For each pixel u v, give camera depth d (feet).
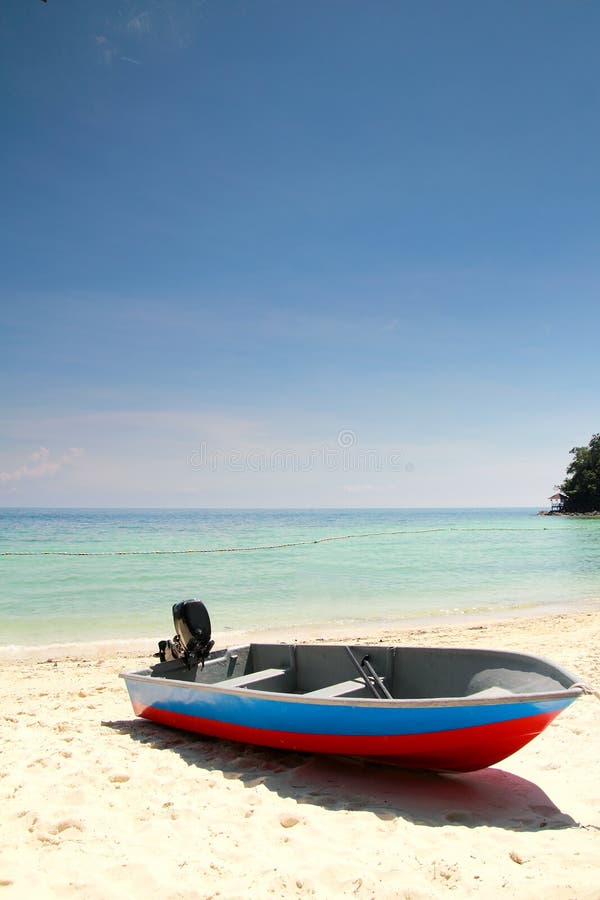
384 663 22.57
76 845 14.33
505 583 73.41
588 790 17.46
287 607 57.06
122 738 22.40
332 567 87.66
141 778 18.42
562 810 16.24
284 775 18.85
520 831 14.99
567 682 16.78
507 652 19.81
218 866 13.32
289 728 19.08
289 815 15.75
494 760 17.07
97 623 49.26
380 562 95.30
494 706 15.96
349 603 59.41
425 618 52.54
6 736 22.74
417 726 16.89
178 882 12.73
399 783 18.25
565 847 14.01
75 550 111.96
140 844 14.40
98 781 18.12
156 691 22.98
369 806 16.56
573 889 12.14
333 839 14.55
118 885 12.64
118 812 16.14
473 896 12.08
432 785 18.10
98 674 33.78
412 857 13.62
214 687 20.74
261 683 23.47
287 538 154.30
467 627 47.75
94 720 24.95
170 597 60.85
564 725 23.22
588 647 37.63
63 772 18.85
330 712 18.04
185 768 19.30
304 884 12.55
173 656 25.21
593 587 70.85
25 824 15.39
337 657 23.80
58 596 61.05
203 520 302.66
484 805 16.65
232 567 86.48
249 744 21.65
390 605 58.59
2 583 69.05
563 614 53.62
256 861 13.53
